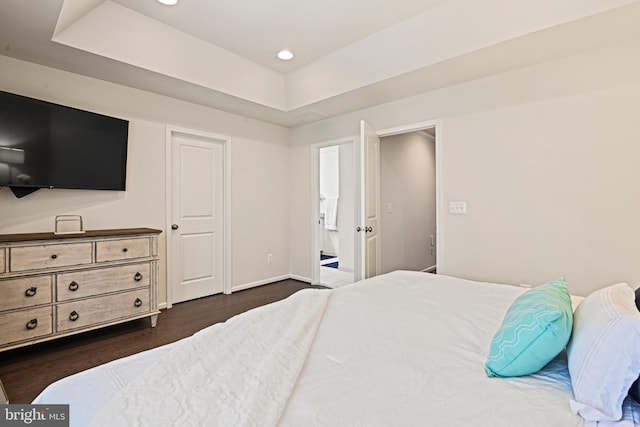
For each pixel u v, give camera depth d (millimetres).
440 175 3199
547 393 863
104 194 3018
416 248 5055
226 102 3637
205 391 833
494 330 1266
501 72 2795
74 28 2367
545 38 2230
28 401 1776
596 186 2391
